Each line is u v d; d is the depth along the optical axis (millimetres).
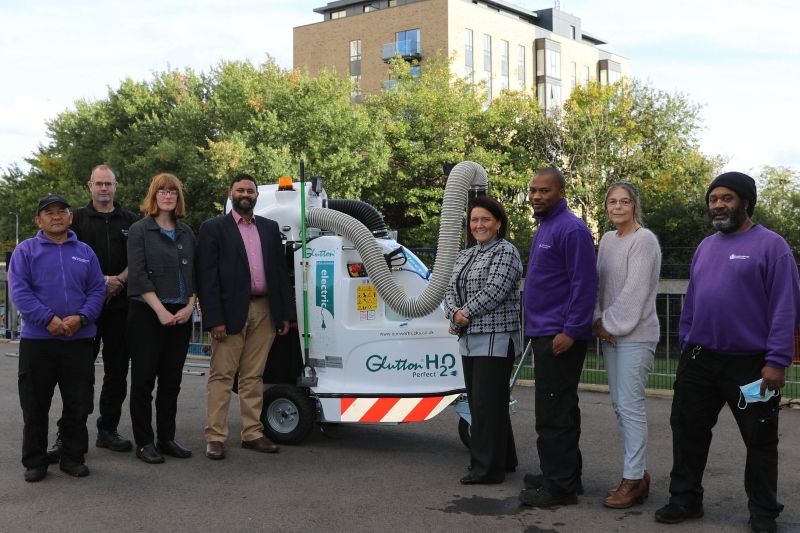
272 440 6770
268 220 6523
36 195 39812
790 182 28812
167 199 6066
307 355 6664
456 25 56031
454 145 34844
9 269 5547
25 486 5418
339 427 7512
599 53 71188
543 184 5133
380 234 7477
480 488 5457
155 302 5922
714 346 4625
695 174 33250
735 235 4656
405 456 6395
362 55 59062
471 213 5566
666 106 35688
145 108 35469
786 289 4398
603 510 4977
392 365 6465
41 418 5574
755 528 4543
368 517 4820
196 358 12766
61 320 5488
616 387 5094
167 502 5098
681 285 9531
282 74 34562
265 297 6480
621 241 5113
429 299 6195
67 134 37531
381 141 33094
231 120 32188
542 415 5121
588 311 4945
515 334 5527
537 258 5145
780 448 6699
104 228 6363
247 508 4984
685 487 4781
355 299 6586
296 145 31719
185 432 7223
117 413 6523
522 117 36750
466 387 5680
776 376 4375
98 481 5562
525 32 62906
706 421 4777
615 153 33344
